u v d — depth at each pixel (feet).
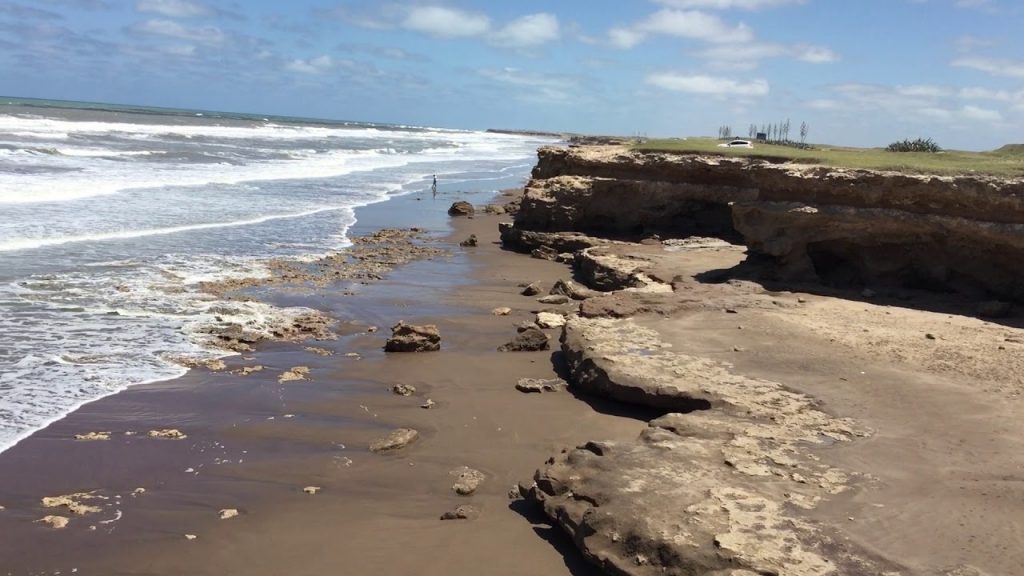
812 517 21.42
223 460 28.48
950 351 37.60
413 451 30.04
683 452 25.85
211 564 21.75
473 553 22.65
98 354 38.06
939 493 23.06
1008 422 28.63
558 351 43.80
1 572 20.72
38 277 50.96
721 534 20.36
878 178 52.80
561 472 25.53
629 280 57.82
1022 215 48.32
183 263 59.67
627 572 20.11
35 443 28.37
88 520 23.67
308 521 24.39
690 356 36.78
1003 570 18.92
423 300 55.67
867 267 54.75
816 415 29.43
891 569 18.92
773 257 56.44
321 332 45.39
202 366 38.01
